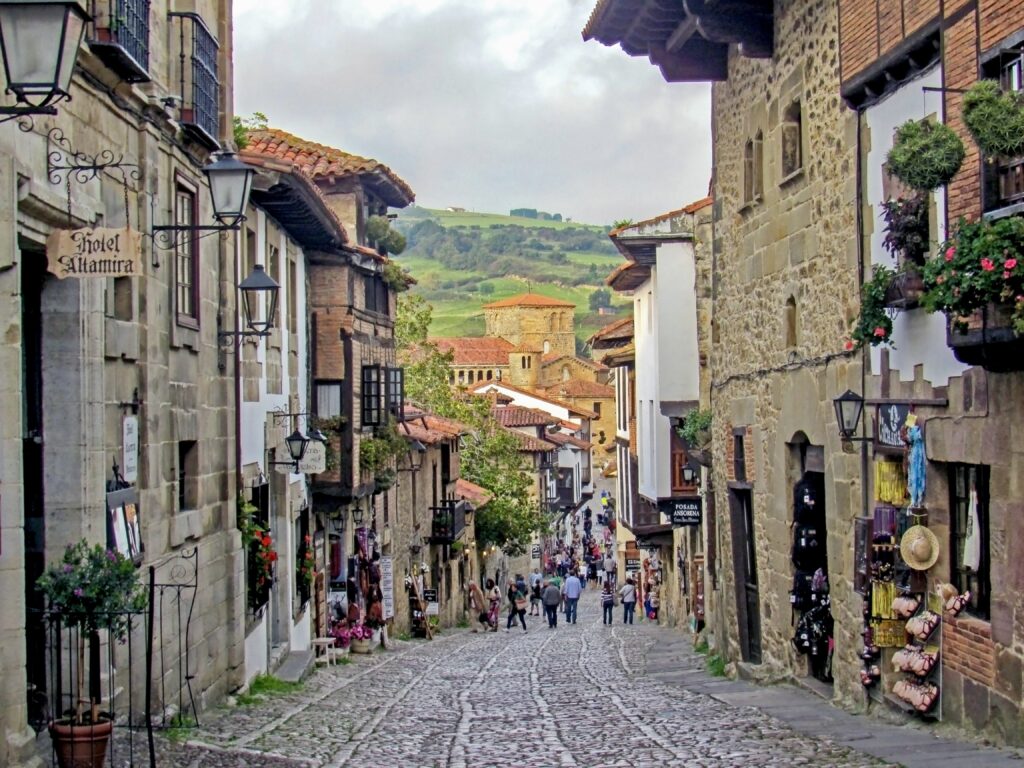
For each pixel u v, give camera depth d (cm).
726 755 1159
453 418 5297
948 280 1038
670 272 3003
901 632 1365
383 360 3066
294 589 2372
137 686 1332
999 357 1064
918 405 1298
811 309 1652
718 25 1802
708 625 2692
